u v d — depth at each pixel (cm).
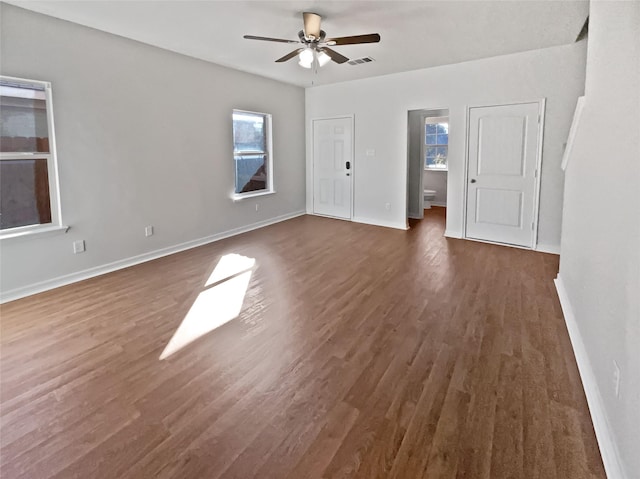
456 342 258
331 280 379
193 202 505
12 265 337
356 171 651
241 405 196
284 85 639
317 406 195
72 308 316
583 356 221
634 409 127
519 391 205
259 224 626
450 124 529
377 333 271
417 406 194
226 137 541
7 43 317
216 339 264
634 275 135
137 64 418
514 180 488
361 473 154
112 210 411
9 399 201
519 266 417
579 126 296
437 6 320
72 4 316
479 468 156
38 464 159
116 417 188
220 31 383
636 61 148
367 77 598
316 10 329
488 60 482
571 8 323
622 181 161
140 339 265
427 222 668
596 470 154
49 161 357
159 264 435
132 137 422
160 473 155
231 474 154
